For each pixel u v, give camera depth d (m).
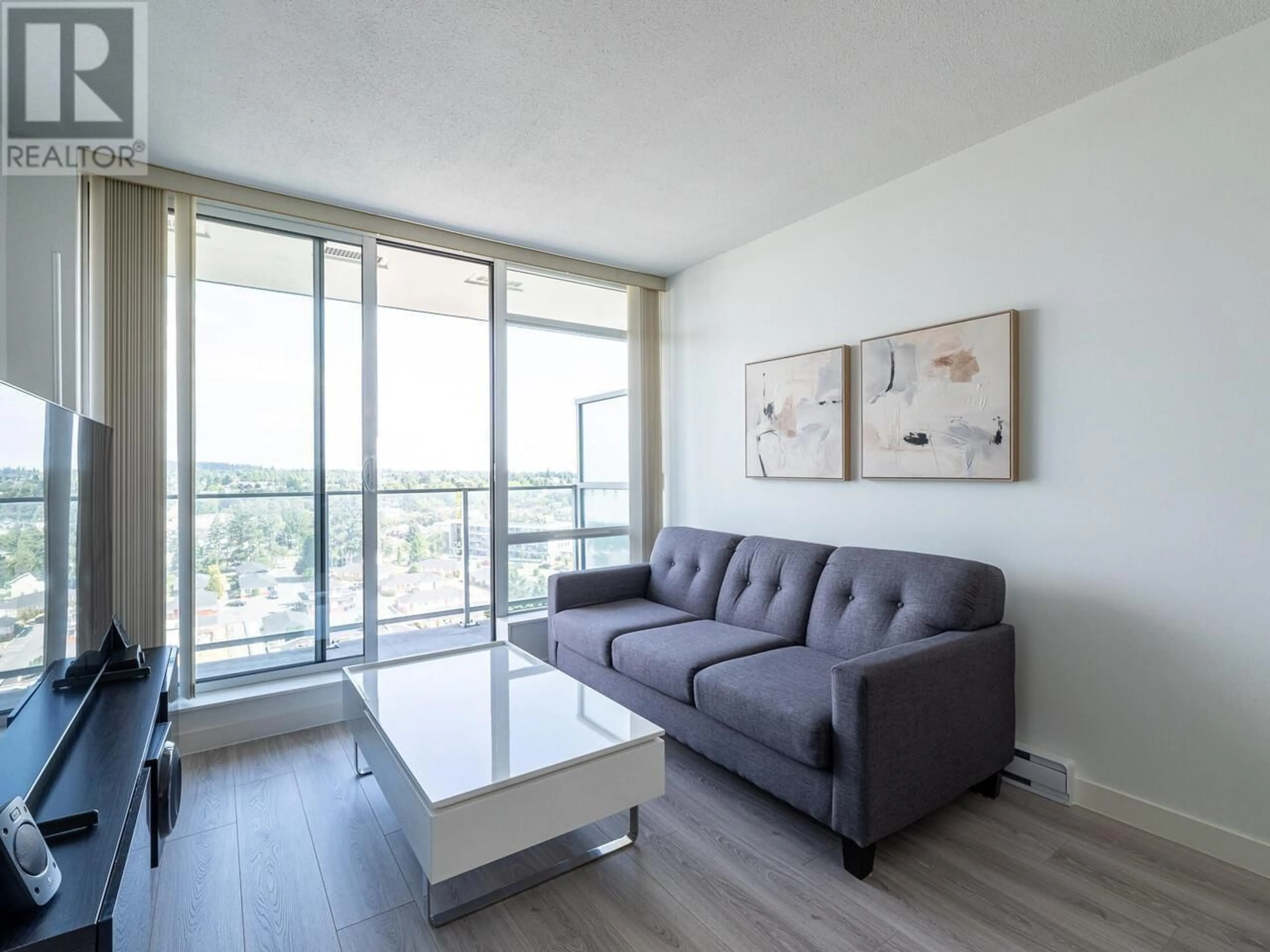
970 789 2.36
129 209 2.63
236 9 1.75
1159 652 2.07
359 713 2.26
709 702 2.27
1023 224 2.41
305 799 2.28
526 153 2.60
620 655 2.76
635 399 4.20
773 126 2.41
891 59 2.01
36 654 1.38
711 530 3.86
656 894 1.77
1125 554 2.15
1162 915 1.67
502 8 1.77
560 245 3.68
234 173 2.74
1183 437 2.01
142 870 1.57
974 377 2.53
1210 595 1.96
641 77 2.10
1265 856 1.85
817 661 2.43
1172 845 2.00
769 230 3.46
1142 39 1.92
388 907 1.71
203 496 2.87
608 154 2.62
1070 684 2.29
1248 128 1.88
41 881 0.96
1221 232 1.93
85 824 1.17
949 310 2.66
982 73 2.09
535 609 3.95
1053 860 1.92
